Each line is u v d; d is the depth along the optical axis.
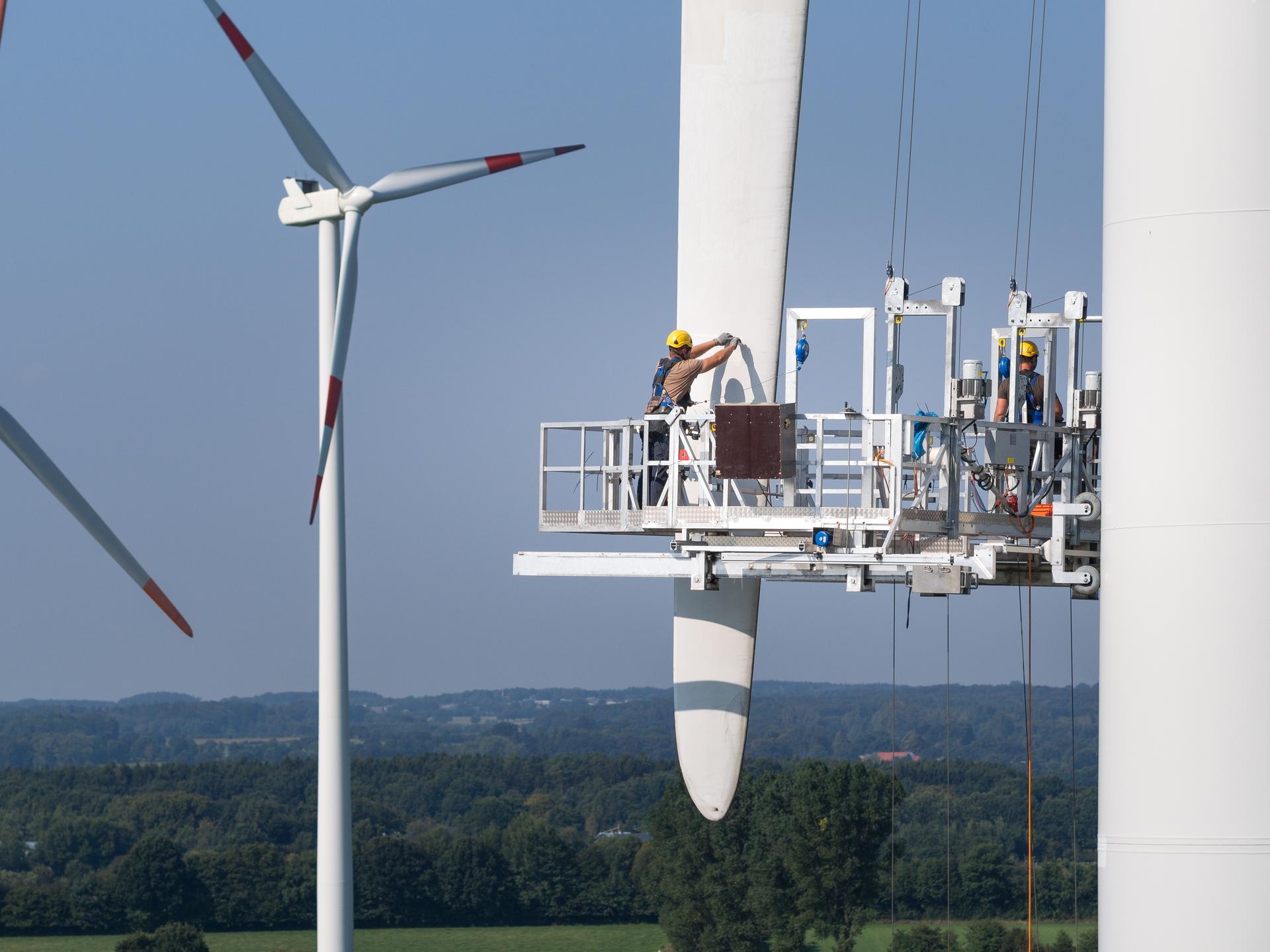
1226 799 39.72
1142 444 40.75
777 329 62.19
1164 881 40.25
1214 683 39.78
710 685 64.31
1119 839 41.22
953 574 51.28
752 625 63.94
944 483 53.56
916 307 55.16
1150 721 40.56
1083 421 54.72
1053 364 55.91
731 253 62.59
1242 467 39.66
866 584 52.53
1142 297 40.78
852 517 52.91
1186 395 40.09
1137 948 40.72
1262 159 39.66
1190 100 40.12
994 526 54.00
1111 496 41.72
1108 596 41.84
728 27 62.59
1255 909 39.44
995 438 53.56
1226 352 39.78
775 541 54.84
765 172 62.25
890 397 55.44
